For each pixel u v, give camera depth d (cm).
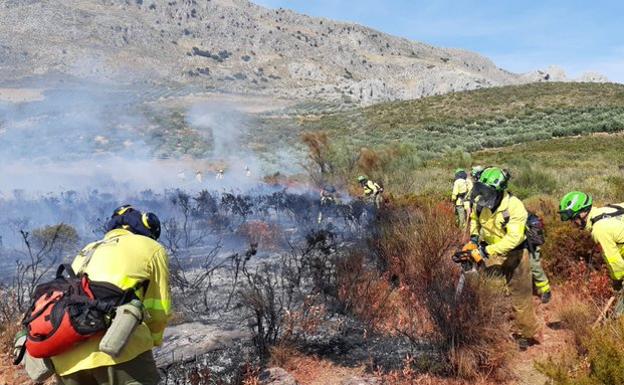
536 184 1941
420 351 496
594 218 456
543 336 535
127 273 290
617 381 348
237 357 494
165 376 454
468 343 462
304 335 535
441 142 4959
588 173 2425
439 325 482
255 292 550
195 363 475
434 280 538
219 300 645
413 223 693
